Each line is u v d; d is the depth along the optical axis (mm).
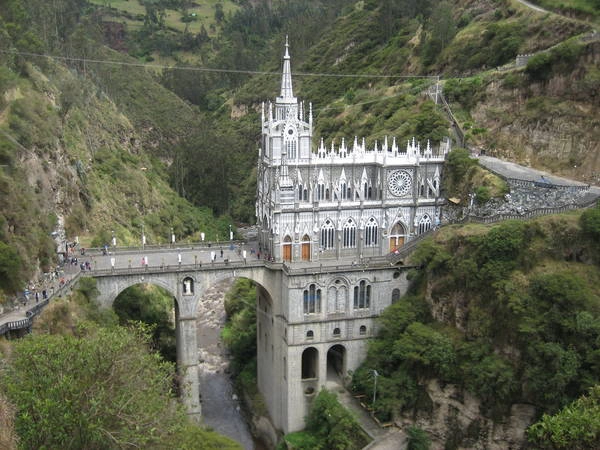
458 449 93312
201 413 116500
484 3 181000
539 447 77250
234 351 133250
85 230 131750
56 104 148250
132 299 120938
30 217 98375
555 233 94188
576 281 87000
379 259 111312
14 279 84938
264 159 111125
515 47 152125
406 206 114938
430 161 116625
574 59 123250
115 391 54094
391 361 101562
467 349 93875
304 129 108500
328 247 112125
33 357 53125
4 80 118562
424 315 104562
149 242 155000
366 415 99688
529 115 129375
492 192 109812
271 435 108438
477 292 96375
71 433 50031
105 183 156750
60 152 132750
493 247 95000
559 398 82375
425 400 96938
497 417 88938
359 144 162125
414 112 155125
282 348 106375
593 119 118188
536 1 161875
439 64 174625
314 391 106375
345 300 106250
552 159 123000
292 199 106875
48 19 194500
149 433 52875
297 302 102562
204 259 106688
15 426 46219
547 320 86125
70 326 84062
